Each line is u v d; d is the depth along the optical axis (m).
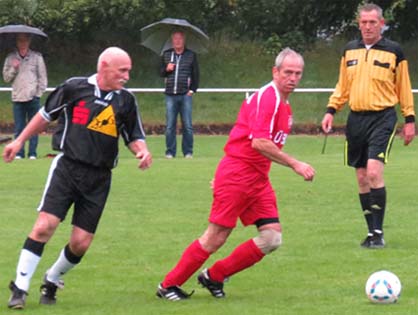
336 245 19.03
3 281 15.92
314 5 58.25
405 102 18.94
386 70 18.66
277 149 13.87
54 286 14.38
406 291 15.05
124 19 55.41
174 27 40.41
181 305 14.28
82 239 13.96
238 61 57.16
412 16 57.19
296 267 17.05
